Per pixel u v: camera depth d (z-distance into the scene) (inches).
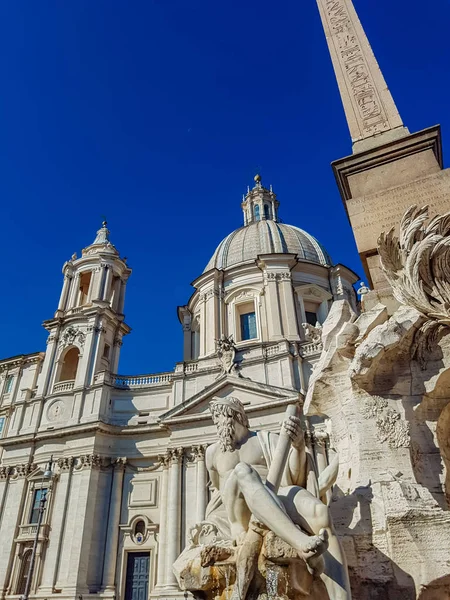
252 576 138.6
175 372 1336.1
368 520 176.7
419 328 213.3
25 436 1327.5
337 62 394.0
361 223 277.7
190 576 164.6
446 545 160.1
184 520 1097.4
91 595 1063.6
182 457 1174.3
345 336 229.1
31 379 1510.8
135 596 1085.8
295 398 1071.6
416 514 167.0
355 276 1615.4
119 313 1609.3
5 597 1111.6
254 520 145.3
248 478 151.2
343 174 308.0
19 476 1294.3
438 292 206.7
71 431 1266.0
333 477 179.6
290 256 1524.4
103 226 1851.6
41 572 1117.7
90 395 1343.5
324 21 427.8
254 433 196.5
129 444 1272.1
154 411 1314.0
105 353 1512.1
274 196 2094.0
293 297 1473.9
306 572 134.6
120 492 1212.5
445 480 193.3
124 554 1131.3
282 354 1222.3
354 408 213.3
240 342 1424.7
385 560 165.0
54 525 1168.2
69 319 1513.3
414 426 203.8
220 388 1199.6
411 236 217.0
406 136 297.9
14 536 1198.3
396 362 214.1
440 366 208.7
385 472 190.4
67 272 1653.5
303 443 171.9
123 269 1711.4
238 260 1652.3
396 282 219.0
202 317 1549.0
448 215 216.2
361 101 356.2
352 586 162.9
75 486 1208.2
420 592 154.0
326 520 141.1
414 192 273.7
